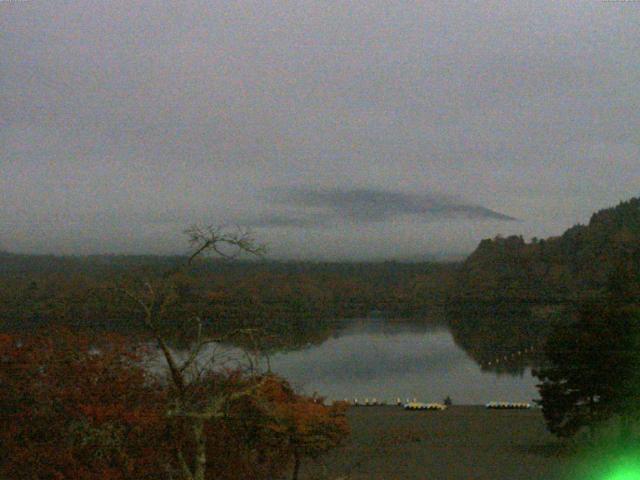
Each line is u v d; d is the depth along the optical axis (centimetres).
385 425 5684
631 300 7181
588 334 4350
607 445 4578
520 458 4400
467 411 6725
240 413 2394
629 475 3966
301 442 2925
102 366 2683
